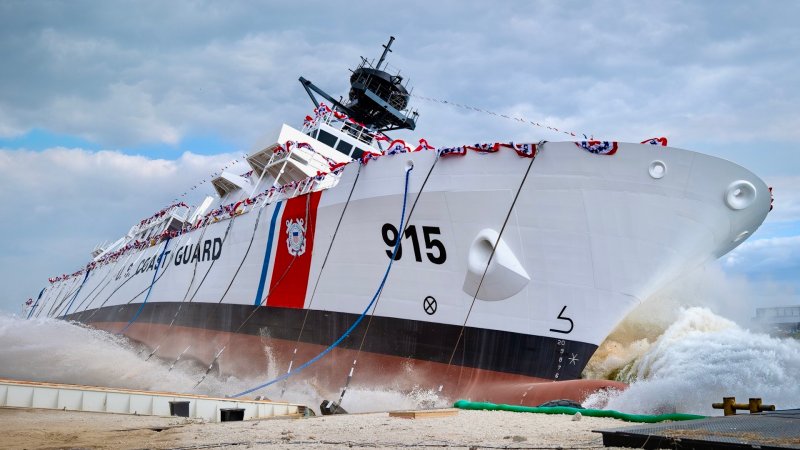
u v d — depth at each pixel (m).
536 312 17.23
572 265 16.78
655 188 15.96
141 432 11.12
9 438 10.45
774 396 13.83
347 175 21.58
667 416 11.42
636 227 16.22
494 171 17.69
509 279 17.41
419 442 8.38
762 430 6.66
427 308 19.05
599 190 16.38
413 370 19.11
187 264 32.12
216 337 27.42
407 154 19.66
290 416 15.82
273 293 24.48
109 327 40.72
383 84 34.06
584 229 16.62
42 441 10.05
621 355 17.41
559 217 16.83
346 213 21.36
